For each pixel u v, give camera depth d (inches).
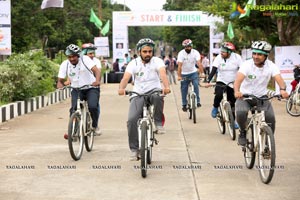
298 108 556.4
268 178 253.4
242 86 282.7
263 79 277.0
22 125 479.5
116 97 800.3
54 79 771.4
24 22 1093.8
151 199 233.1
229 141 387.2
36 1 1104.2
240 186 255.0
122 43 1373.0
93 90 345.1
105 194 241.6
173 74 1163.3
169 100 741.3
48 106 669.3
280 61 709.9
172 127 463.8
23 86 574.9
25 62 585.6
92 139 354.0
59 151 347.6
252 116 279.9
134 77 294.5
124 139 398.6
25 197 237.1
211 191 245.9
